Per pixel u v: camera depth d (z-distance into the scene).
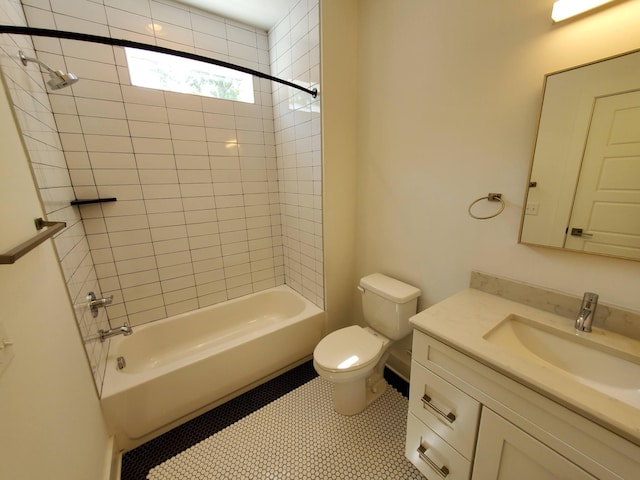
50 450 0.72
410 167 1.60
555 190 1.03
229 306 2.29
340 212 1.99
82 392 1.06
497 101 1.17
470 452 0.96
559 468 0.72
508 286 1.22
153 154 1.83
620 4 0.82
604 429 0.63
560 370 0.95
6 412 0.56
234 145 2.15
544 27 0.99
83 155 1.61
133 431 1.41
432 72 1.39
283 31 1.96
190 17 1.84
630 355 0.83
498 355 0.83
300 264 2.33
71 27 1.49
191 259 2.10
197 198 2.05
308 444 1.42
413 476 1.25
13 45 1.01
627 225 0.89
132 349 1.83
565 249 1.03
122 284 1.85
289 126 2.10
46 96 1.40
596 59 0.89
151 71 1.76
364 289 1.78
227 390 1.70
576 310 1.03
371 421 1.54
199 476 1.28
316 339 2.11
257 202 2.35
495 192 1.23
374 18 1.64
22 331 0.68
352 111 1.86
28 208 0.86
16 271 0.70
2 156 0.75
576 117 0.94
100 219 1.72
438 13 1.32
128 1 1.62
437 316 1.08
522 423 0.78
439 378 1.02
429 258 1.58
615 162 0.89
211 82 1.99
